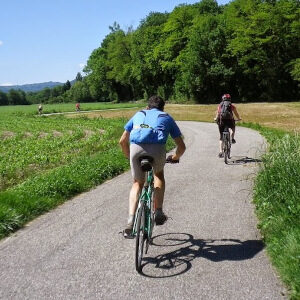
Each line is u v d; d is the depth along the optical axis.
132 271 4.79
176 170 11.53
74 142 24.00
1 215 6.54
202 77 71.56
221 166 11.95
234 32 67.81
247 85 70.50
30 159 17.41
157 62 85.94
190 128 29.56
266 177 7.43
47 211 7.70
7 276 4.76
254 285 4.29
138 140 5.05
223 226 6.35
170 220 6.75
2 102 179.50
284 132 21.78
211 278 4.51
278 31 63.50
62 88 194.12
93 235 6.17
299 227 5.23
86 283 4.50
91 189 9.60
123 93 111.38
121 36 103.50
